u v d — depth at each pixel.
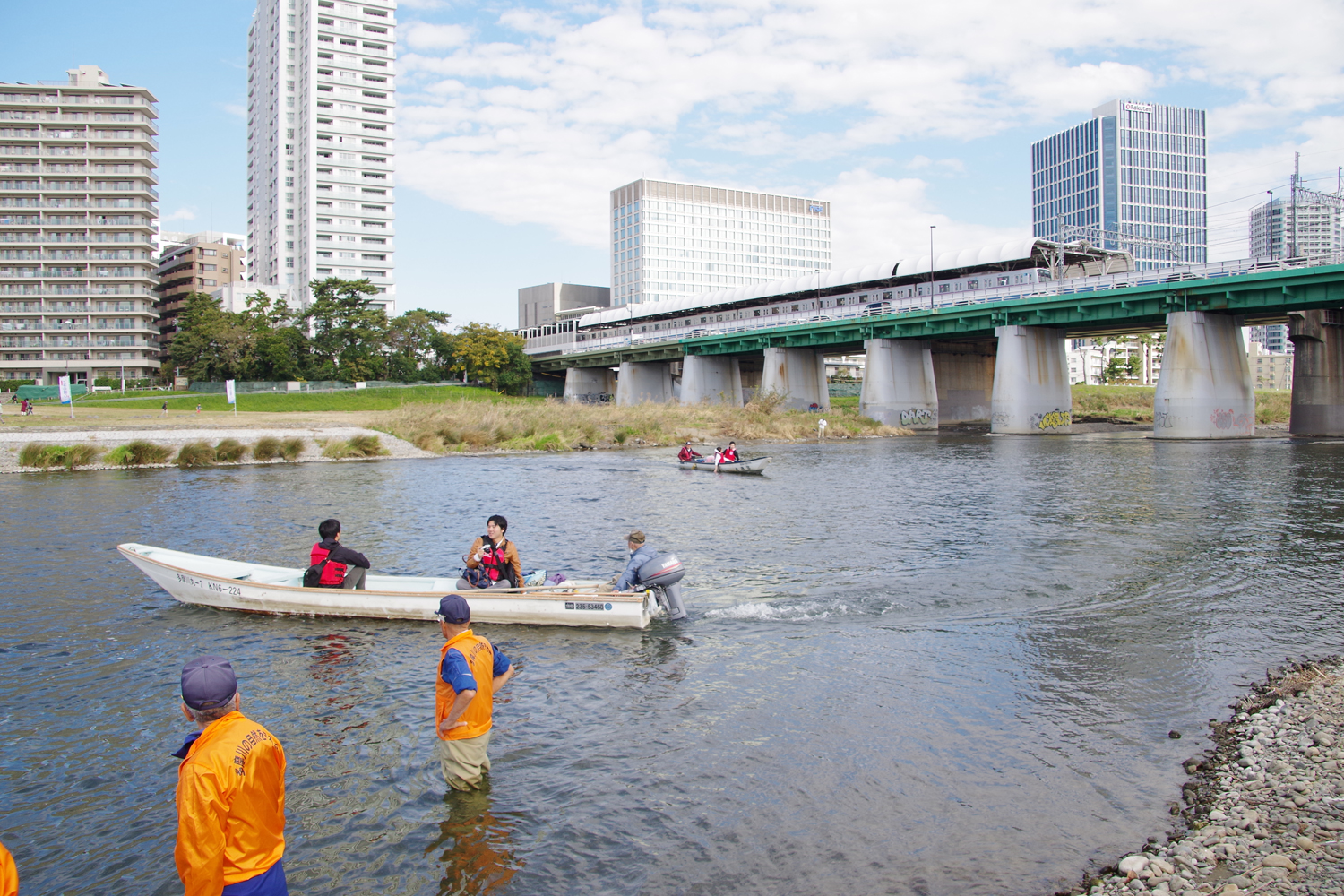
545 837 6.95
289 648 12.05
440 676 7.51
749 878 6.33
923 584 15.70
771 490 31.36
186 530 22.23
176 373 115.31
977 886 6.17
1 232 121.31
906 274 84.75
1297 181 63.25
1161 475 35.75
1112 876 6.24
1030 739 8.73
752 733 8.97
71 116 123.25
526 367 125.31
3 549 19.56
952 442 62.91
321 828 7.11
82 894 6.32
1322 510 24.95
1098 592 15.01
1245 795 7.41
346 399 95.62
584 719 9.38
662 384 118.06
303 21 147.12
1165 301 59.97
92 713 9.80
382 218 149.62
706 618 13.40
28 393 101.75
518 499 28.69
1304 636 12.23
